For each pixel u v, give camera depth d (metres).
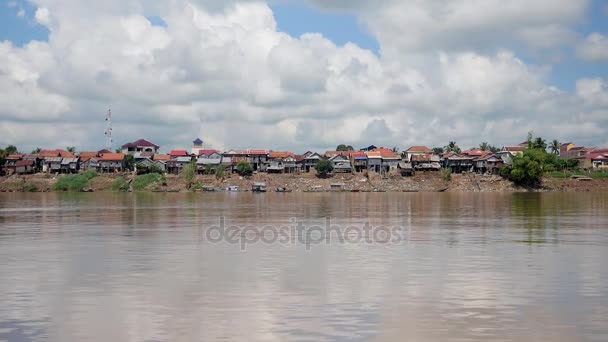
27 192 162.12
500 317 19.72
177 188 166.88
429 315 20.02
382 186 169.88
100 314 20.38
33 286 25.06
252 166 183.88
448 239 42.09
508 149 198.25
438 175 177.50
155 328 18.70
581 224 54.72
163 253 34.91
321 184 171.50
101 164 184.50
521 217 64.06
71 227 52.56
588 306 21.19
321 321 19.34
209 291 23.92
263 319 19.62
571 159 191.00
